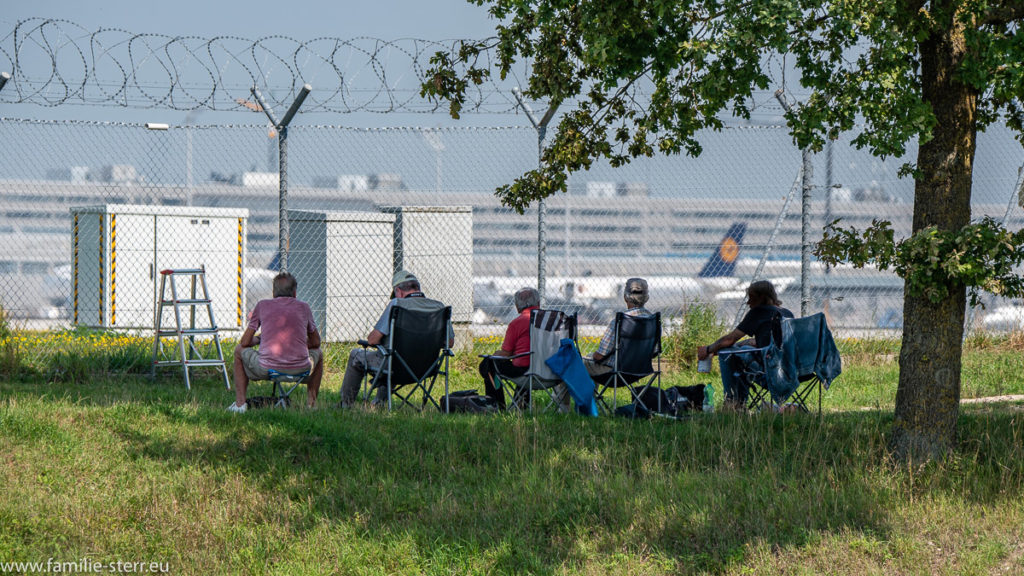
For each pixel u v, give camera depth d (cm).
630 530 2130
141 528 2100
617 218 8406
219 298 6022
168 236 5869
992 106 2861
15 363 4031
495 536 2111
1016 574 1902
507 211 8194
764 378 3139
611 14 2312
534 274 8294
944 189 2455
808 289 4750
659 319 3241
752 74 2334
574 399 3203
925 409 2494
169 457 2541
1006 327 5616
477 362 4719
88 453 2536
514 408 3262
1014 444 2577
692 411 3188
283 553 2016
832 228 2498
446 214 5056
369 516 2195
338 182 7469
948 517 2178
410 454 2609
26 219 6975
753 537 2081
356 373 3422
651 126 2722
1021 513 2188
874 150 2345
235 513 2197
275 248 7769
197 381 4188
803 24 2391
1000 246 2245
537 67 2805
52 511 2134
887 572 1930
